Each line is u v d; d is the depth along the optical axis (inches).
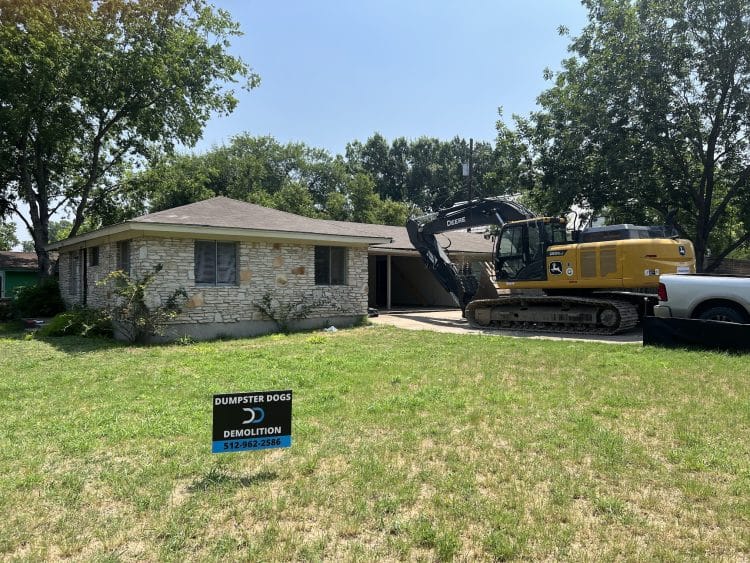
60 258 855.7
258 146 2174.0
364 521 148.7
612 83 786.2
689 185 808.3
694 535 140.3
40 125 927.7
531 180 904.9
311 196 2187.5
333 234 645.9
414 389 299.7
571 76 847.1
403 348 461.1
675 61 771.4
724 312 418.6
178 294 552.4
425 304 1055.6
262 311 606.2
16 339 579.5
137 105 987.9
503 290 714.2
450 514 151.5
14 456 198.2
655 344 429.1
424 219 750.5
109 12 933.2
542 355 403.9
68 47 876.6
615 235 547.2
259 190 1866.4
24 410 263.6
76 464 191.3
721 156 823.7
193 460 193.6
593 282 543.5
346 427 230.2
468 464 187.8
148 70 937.5
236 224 585.9
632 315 539.2
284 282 627.5
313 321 650.8
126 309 529.7
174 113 1049.5
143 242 539.5
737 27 736.3
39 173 995.3
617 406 259.4
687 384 298.2
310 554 131.2
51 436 221.8
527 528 143.2
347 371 354.6
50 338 571.2
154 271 542.3
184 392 297.4
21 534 142.2
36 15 855.1
